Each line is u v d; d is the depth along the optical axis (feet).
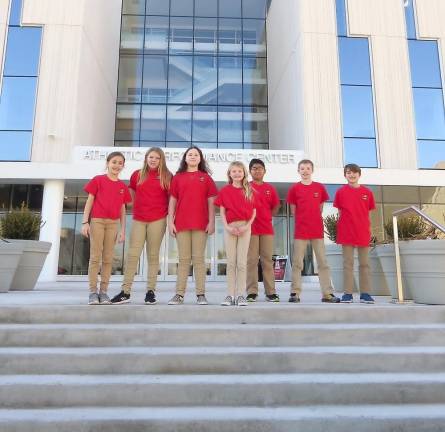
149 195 15.89
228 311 12.84
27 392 9.35
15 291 23.73
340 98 52.01
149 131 67.21
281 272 52.49
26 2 51.31
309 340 11.80
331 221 26.50
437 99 53.52
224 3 72.95
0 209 49.47
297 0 54.80
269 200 19.07
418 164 51.55
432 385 9.74
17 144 48.21
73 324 12.41
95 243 15.26
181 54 70.38
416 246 16.15
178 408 9.21
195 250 15.39
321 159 50.16
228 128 68.28
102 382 9.50
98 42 58.44
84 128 52.49
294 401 9.56
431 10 55.57
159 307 12.87
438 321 13.09
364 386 9.66
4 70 49.57
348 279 17.31
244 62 70.95
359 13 54.34
